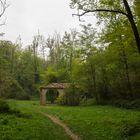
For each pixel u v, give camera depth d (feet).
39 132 73.61
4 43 207.41
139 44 71.46
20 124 84.02
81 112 137.18
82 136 74.49
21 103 213.46
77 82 209.97
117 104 172.35
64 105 207.00
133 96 167.02
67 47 323.37
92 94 211.82
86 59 207.21
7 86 211.82
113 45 147.84
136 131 69.15
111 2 73.36
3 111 106.11
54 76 302.66
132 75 176.76
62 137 71.26
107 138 68.64
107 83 198.29
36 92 331.77
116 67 183.62
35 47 383.04
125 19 82.53
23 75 338.54
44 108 169.27
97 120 102.63
